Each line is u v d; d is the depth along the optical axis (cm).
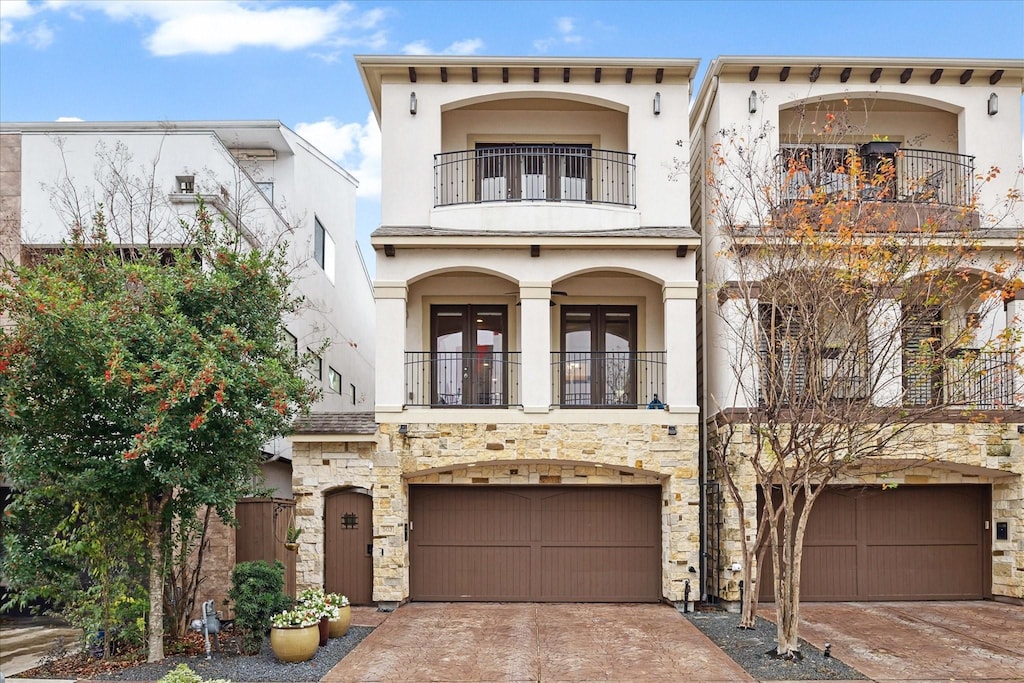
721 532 1545
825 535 1603
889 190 1431
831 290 1195
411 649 1204
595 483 1578
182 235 1543
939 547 1606
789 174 1314
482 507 1602
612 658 1155
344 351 2309
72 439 1064
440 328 1706
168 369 987
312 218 2023
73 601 1144
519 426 1533
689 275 1559
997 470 1522
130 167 1600
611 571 1587
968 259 1398
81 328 971
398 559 1510
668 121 1617
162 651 1128
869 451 1295
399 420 1530
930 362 1255
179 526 1195
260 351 1170
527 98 1650
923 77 1596
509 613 1476
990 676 1066
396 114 1614
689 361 1545
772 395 1183
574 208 1584
